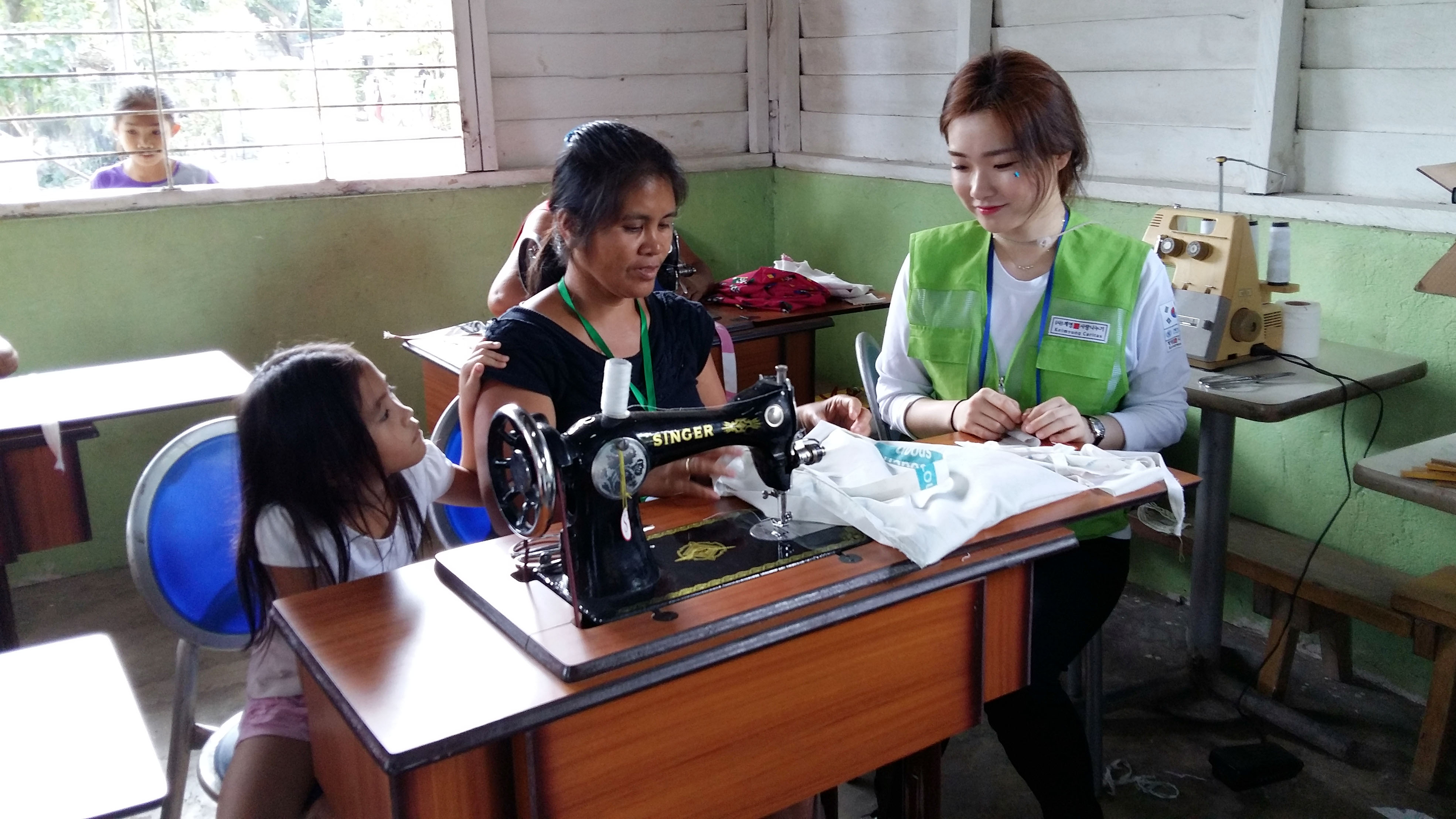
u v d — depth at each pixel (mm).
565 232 1743
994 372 2188
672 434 1398
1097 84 3508
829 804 1957
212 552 1843
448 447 2141
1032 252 2145
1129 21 3373
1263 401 2385
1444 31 2668
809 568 1453
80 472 2379
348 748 1323
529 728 1175
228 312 3859
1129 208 3354
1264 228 2998
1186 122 3266
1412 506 2779
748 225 4840
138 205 3633
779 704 1411
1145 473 1739
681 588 1388
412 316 4195
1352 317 2848
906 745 1567
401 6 4008
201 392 2568
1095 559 1995
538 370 1805
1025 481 1670
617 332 1866
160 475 1796
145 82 3646
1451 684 2424
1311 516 3004
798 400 3803
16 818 1121
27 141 3611
